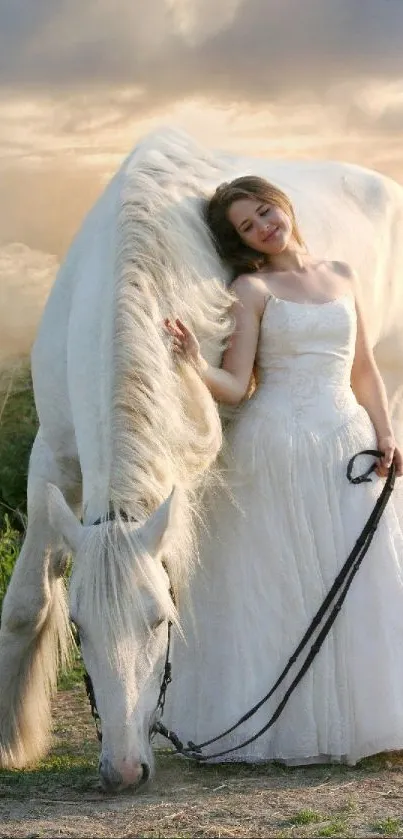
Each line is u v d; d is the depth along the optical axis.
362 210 4.40
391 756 3.64
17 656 3.96
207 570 3.68
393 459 3.75
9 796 3.37
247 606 3.63
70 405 3.80
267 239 3.66
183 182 3.80
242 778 3.45
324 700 3.57
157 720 3.17
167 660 3.16
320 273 3.77
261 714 3.59
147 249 3.44
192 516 3.45
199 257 3.58
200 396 3.30
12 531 6.18
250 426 3.64
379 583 3.63
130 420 3.18
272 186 3.70
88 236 3.80
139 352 3.22
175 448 3.23
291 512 3.61
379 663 3.58
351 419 3.68
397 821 2.98
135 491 3.13
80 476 3.95
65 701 4.72
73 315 3.64
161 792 3.30
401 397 4.48
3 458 7.25
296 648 3.60
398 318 4.46
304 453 3.61
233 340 3.63
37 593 3.90
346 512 3.64
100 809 3.15
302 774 3.49
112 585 2.96
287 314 3.62
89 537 3.06
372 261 4.31
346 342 3.68
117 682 2.96
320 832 2.88
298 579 3.61
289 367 3.66
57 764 3.83
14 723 3.93
